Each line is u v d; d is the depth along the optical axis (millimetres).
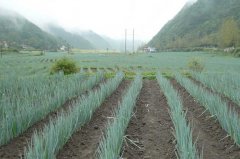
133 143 6840
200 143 7230
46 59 60156
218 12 152000
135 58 64500
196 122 9195
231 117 7023
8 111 7453
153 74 26484
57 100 10102
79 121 7895
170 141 7188
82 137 7488
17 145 6809
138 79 16609
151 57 70062
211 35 109000
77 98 12773
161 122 9102
